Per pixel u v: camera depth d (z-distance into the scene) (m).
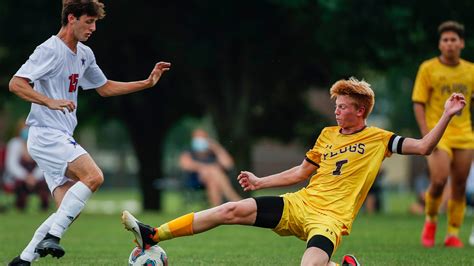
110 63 74.06
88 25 24.34
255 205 22.20
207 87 71.75
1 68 74.94
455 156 34.03
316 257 20.73
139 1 67.38
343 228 21.89
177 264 27.27
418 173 166.38
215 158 72.00
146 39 72.31
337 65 70.44
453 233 34.44
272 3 65.44
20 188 69.56
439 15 60.06
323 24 62.25
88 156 24.00
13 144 69.25
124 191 171.00
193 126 170.50
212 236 39.75
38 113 24.22
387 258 29.20
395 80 120.62
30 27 70.88
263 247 33.84
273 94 76.56
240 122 70.31
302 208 22.20
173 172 172.00
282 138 83.38
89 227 47.22
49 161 24.02
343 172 22.56
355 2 59.41
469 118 34.31
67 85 24.62
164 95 79.25
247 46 69.38
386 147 22.70
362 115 23.05
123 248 33.66
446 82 34.19
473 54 60.31
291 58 70.56
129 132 83.00
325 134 23.50
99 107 82.12
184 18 68.69
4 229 44.91
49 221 23.78
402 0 60.06
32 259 23.64
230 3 66.44
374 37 62.19
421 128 34.19
